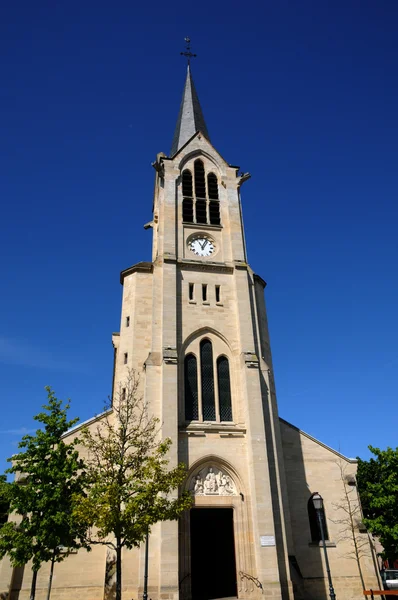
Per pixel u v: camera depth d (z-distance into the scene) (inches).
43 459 1104.2
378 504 1457.9
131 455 1010.1
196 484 1302.9
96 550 1282.0
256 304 1710.1
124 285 1691.7
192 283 1614.2
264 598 1157.7
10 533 1013.8
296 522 1450.5
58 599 1206.9
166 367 1396.4
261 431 1365.7
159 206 1959.9
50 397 1199.6
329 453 1574.8
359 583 1385.3
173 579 1133.7
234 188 1872.5
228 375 1504.7
